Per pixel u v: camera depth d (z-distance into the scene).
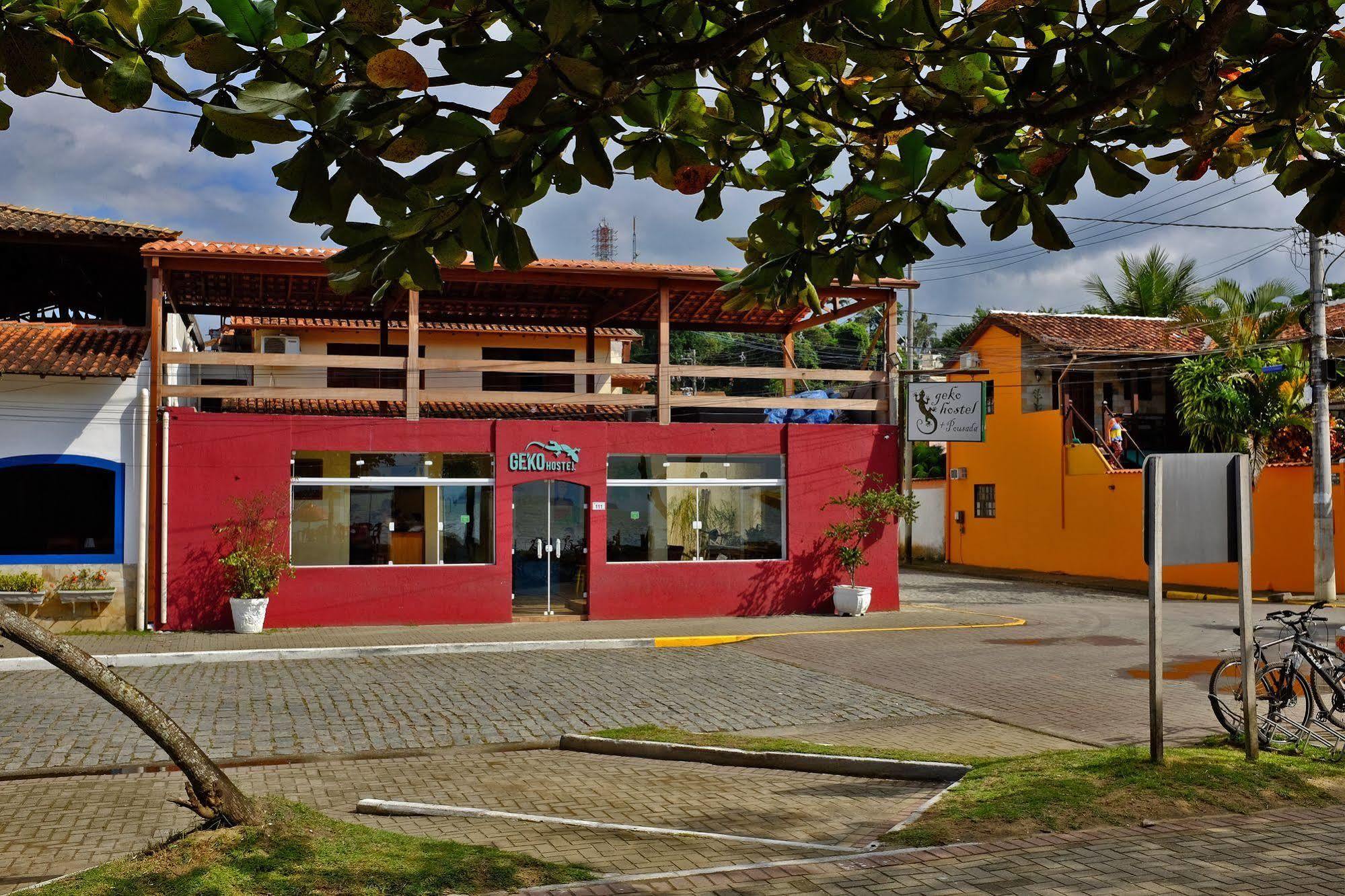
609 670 15.09
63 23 2.75
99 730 10.84
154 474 18.66
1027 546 34.22
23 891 4.95
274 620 19.20
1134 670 14.47
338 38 2.45
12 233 18.89
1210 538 7.79
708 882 5.36
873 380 22.31
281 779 9.01
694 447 21.42
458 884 5.14
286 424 19.25
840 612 21.70
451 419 20.19
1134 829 6.25
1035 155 3.00
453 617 20.08
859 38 2.75
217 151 2.63
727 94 2.96
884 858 5.80
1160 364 32.25
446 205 2.70
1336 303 32.47
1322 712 8.73
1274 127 3.19
